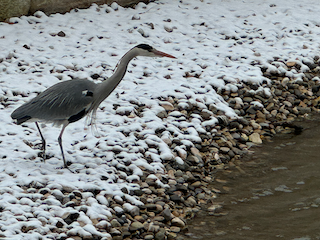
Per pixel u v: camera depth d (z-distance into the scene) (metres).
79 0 18.22
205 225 10.26
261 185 11.71
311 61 16.45
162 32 17.53
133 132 12.31
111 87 10.44
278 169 12.36
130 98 13.60
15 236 8.67
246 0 20.61
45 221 9.20
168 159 11.83
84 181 10.40
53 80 14.04
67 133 12.08
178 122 13.10
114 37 16.72
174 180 11.38
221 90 14.75
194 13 19.06
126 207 10.12
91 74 14.48
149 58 15.95
